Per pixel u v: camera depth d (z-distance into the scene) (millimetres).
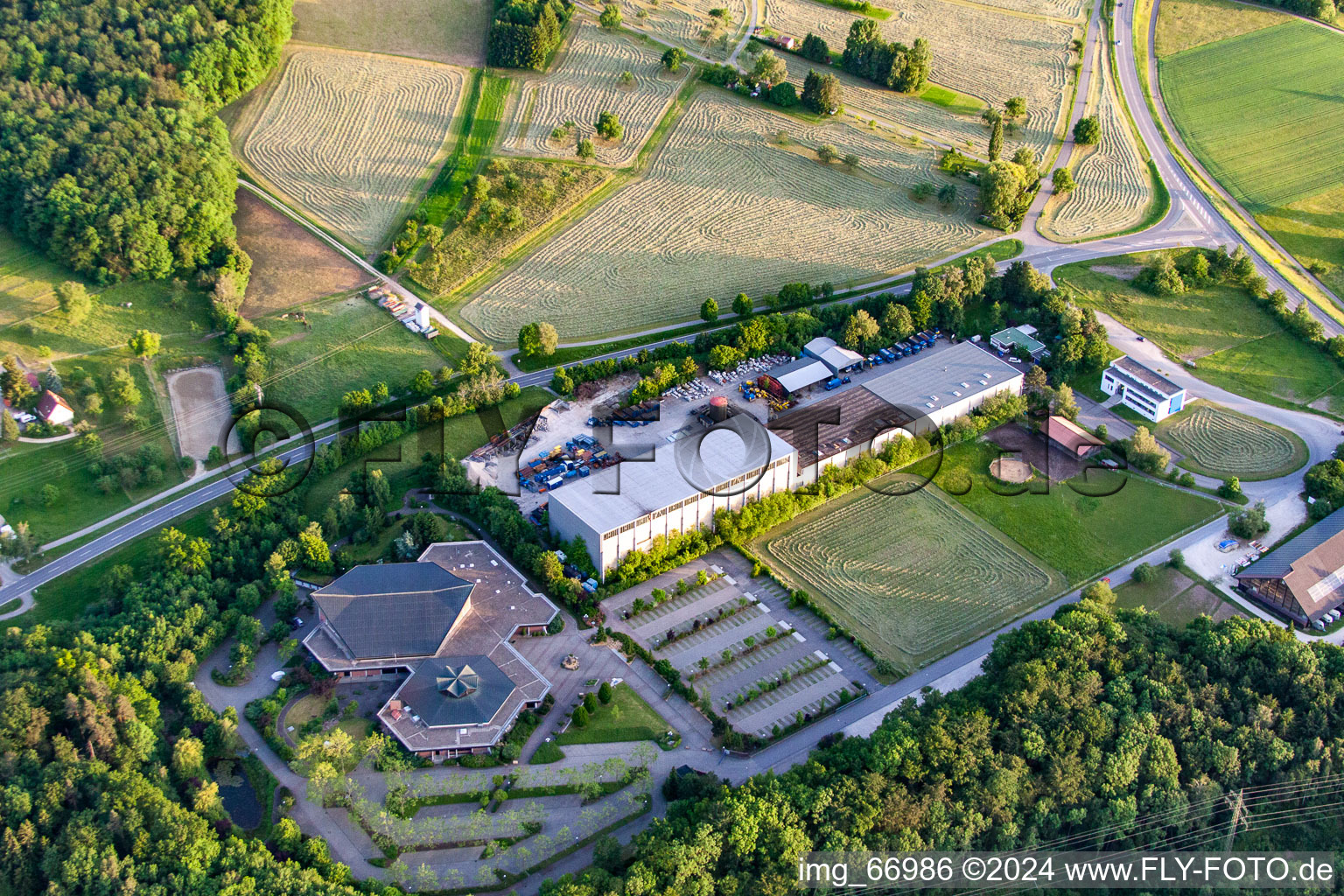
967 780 182375
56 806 173750
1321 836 185875
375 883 170000
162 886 163375
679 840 169625
